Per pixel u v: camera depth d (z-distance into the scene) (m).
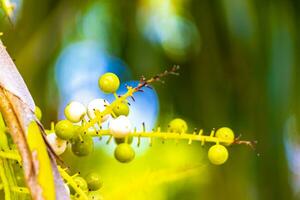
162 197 1.49
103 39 1.68
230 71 1.56
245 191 1.54
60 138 0.73
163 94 1.63
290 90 1.54
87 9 1.60
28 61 1.50
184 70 1.62
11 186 0.71
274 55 1.54
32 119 0.67
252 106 1.55
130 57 1.65
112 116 0.76
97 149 1.65
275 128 1.55
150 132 0.75
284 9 1.55
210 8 1.56
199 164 0.83
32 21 1.50
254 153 1.55
